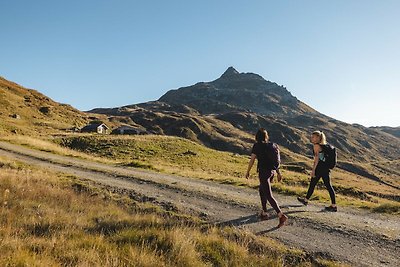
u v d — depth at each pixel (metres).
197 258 7.12
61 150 38.19
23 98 130.00
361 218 10.73
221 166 47.97
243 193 15.17
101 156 47.81
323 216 10.62
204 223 9.86
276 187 15.59
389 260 7.41
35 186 14.06
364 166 172.00
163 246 7.50
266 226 9.48
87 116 147.88
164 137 65.88
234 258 7.24
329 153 11.34
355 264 7.20
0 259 6.07
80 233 8.25
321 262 7.28
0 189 12.66
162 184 16.61
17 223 8.89
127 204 12.72
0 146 34.66
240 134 199.38
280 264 7.09
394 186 144.12
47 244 7.22
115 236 8.04
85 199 12.95
